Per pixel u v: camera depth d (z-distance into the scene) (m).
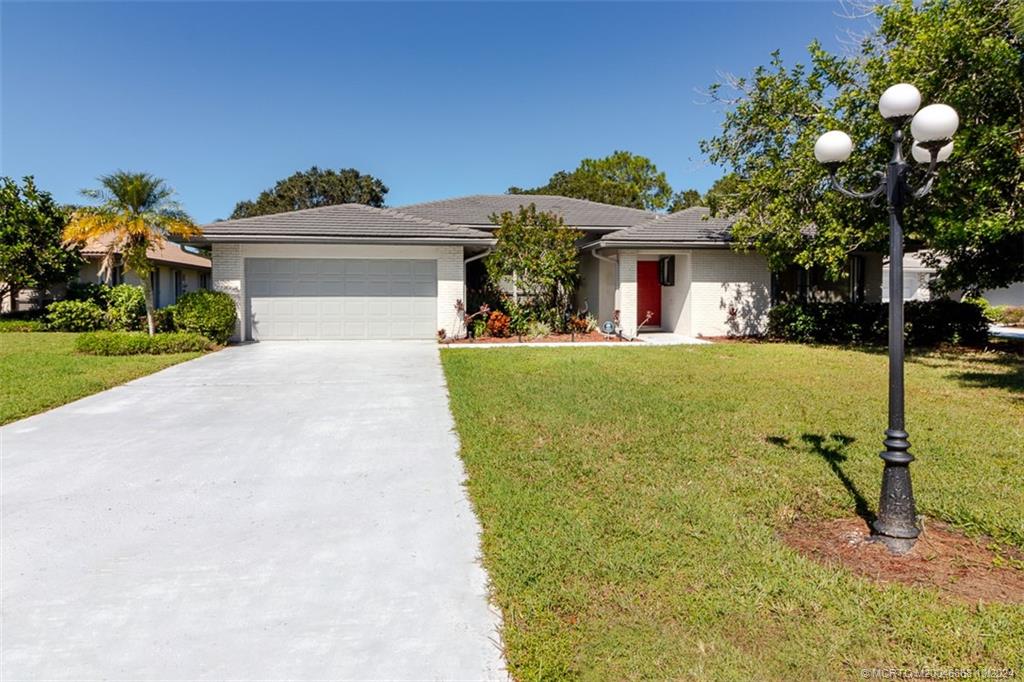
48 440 5.73
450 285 15.43
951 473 4.55
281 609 2.75
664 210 47.56
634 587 2.89
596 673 2.27
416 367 10.55
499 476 4.51
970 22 9.59
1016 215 9.96
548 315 16.42
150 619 2.66
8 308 20.34
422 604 2.79
